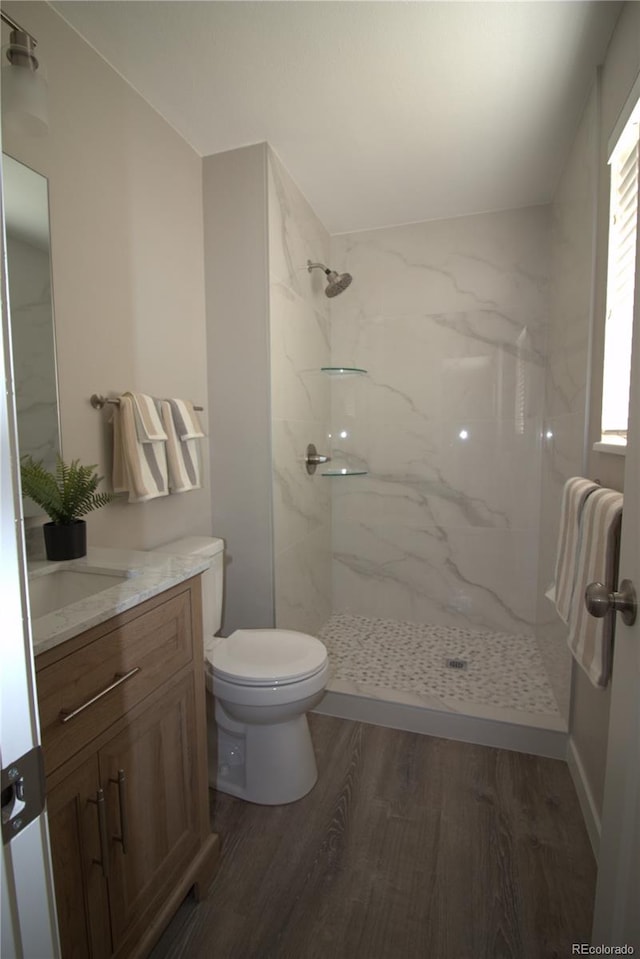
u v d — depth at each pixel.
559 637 1.91
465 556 2.65
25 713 0.41
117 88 1.47
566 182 1.95
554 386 2.17
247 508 1.99
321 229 2.54
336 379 2.77
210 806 1.54
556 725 1.78
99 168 1.41
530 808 1.51
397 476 2.73
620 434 1.35
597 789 1.38
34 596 1.11
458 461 2.62
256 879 1.28
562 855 1.34
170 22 1.28
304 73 1.47
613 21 1.27
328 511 2.79
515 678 2.14
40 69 1.03
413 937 1.13
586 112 1.60
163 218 1.70
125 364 1.53
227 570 2.04
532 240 2.39
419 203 2.35
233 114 1.67
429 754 1.78
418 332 2.62
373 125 1.73
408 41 1.34
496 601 2.62
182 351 1.83
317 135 1.80
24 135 1.15
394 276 2.63
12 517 0.40
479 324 2.51
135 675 1.00
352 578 2.86
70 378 1.32
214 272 1.95
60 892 0.81
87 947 0.87
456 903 1.21
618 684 0.77
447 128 1.75
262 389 1.92
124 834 0.96
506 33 1.31
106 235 1.44
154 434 1.47
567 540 1.41
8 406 0.40
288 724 1.56
